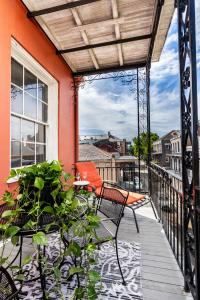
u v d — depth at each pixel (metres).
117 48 4.11
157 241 2.46
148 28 3.52
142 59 4.62
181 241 1.83
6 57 2.54
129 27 3.48
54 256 1.99
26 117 3.31
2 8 2.47
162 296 1.56
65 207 1.28
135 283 1.69
